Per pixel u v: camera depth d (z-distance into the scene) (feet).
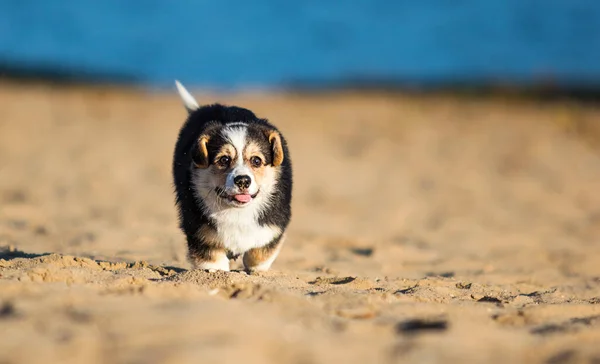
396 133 100.37
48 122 93.97
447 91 130.62
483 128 104.68
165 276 24.67
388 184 73.26
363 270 33.78
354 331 18.06
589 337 18.79
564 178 79.36
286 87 137.08
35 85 121.29
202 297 20.22
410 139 97.50
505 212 61.82
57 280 22.44
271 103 115.24
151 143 87.10
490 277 32.96
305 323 18.25
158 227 44.75
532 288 29.73
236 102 114.01
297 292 22.84
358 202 63.87
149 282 22.25
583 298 26.94
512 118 111.04
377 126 103.71
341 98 122.42
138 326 16.40
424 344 16.92
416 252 41.93
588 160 89.92
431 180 76.07
